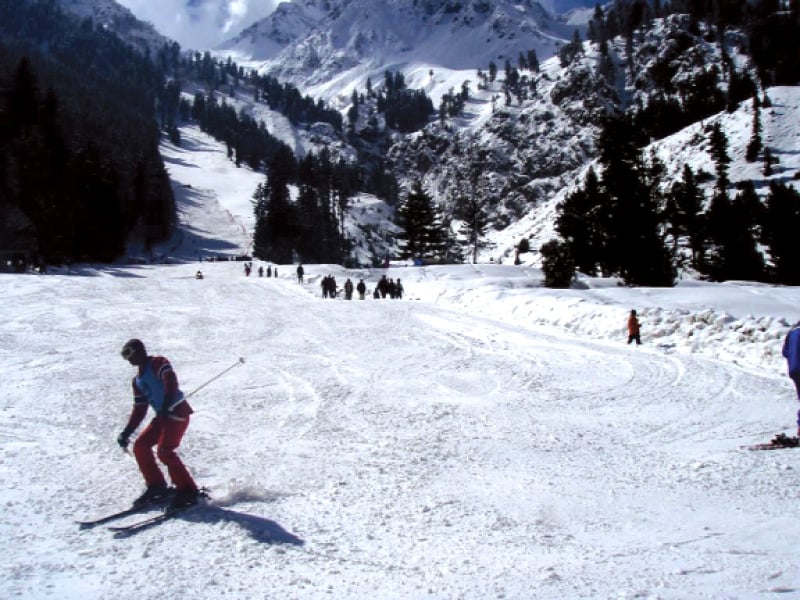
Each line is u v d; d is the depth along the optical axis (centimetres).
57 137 7756
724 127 11025
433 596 403
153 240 9825
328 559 469
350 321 2358
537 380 1289
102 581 437
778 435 788
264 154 19862
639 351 1641
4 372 1335
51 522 555
